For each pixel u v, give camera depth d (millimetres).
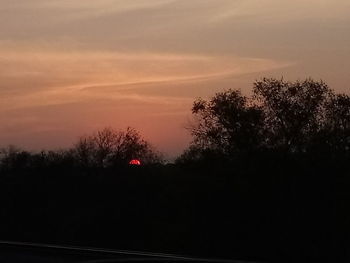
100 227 57062
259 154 53406
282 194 50844
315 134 54844
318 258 46438
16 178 69938
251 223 50719
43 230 59500
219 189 53375
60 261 21281
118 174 67938
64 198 65625
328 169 50344
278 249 48000
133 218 57031
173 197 56281
